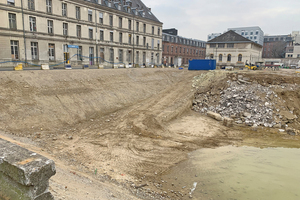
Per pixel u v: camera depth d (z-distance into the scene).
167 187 8.16
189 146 12.45
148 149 11.59
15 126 11.85
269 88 21.12
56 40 33.81
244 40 61.72
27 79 16.59
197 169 9.63
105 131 13.70
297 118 17.75
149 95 23.44
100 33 41.50
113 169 9.15
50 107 14.77
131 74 26.80
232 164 10.17
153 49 56.47
